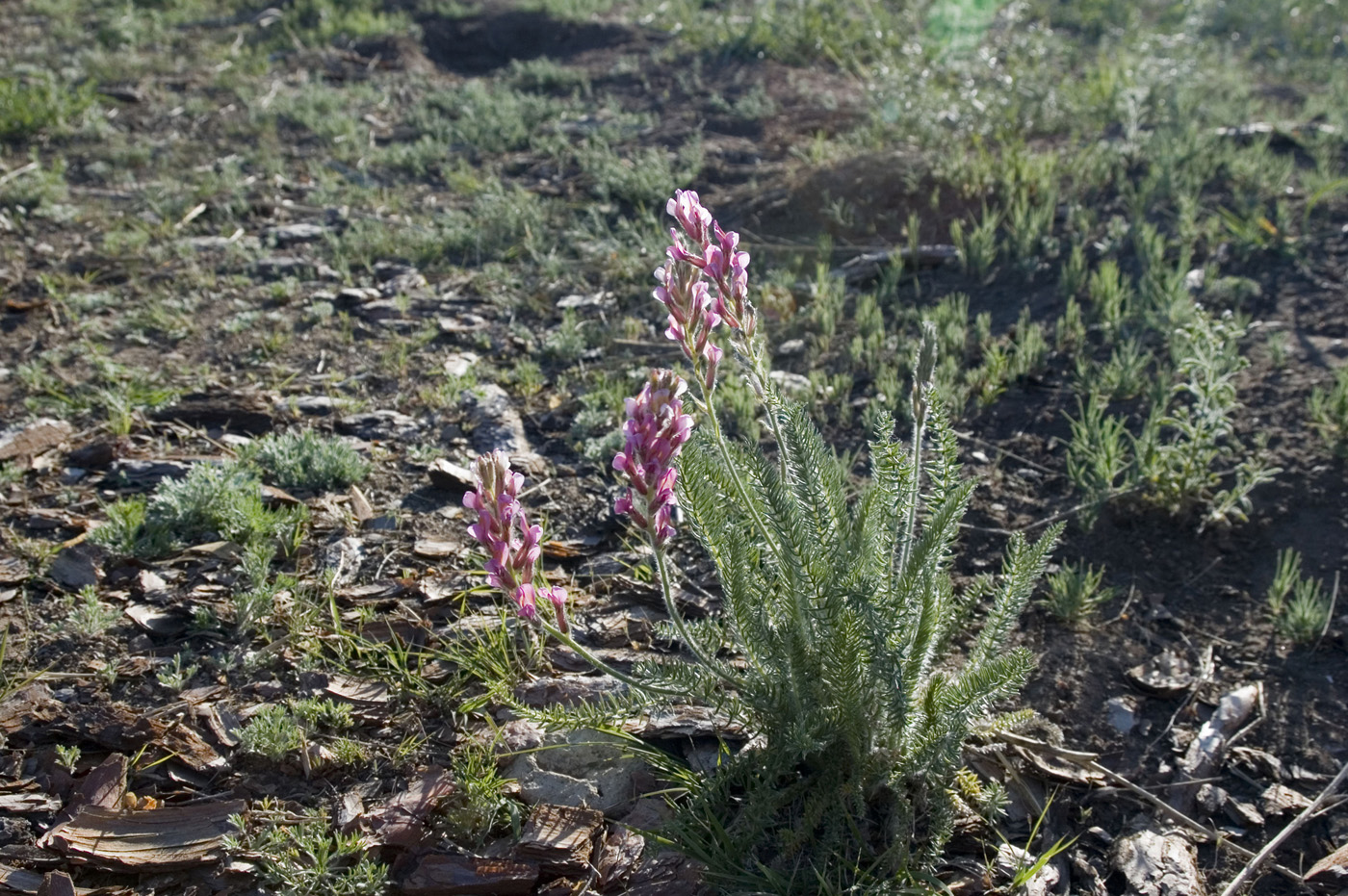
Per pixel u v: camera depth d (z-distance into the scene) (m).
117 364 1.05
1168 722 0.71
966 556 0.82
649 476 0.56
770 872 0.60
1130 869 0.62
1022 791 0.66
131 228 1.35
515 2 2.28
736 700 0.63
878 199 1.34
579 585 0.79
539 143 1.60
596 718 0.63
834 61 1.98
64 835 0.62
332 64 1.98
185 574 0.79
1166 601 0.79
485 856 0.62
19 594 0.77
